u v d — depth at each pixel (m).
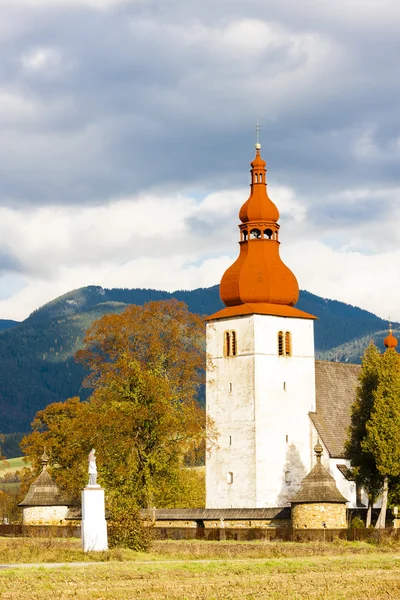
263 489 151.38
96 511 103.25
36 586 72.44
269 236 160.00
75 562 92.38
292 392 156.00
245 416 153.25
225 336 156.75
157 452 143.25
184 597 67.56
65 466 179.88
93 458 104.88
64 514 148.00
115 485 141.12
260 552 105.50
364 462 141.50
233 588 72.50
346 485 154.50
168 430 140.88
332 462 154.62
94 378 149.12
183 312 151.62
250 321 154.25
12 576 77.50
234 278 157.12
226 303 159.25
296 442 155.50
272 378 154.38
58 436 180.62
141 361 147.62
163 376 148.25
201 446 153.62
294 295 158.00
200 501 169.75
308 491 133.50
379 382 139.75
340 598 67.56
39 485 149.62
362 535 123.56
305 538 126.81
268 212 158.25
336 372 165.62
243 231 159.12
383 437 136.75
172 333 149.25
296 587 73.31
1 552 96.50
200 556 101.19
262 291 156.00
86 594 68.69
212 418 156.75
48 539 114.62
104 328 148.38
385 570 86.75
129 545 104.56
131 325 148.38
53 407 185.62
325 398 161.00
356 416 143.12
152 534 108.25
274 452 153.12
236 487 153.12
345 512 134.25
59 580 76.25
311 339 159.12
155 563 90.81
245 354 154.25
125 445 139.25
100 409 145.12
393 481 139.62
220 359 157.00
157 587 72.50
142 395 142.62
